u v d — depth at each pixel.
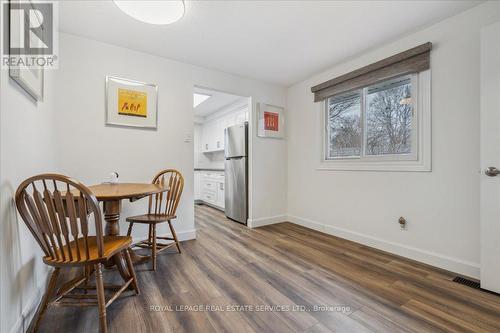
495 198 1.61
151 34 2.20
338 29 2.13
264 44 2.39
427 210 2.10
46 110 1.78
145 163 2.54
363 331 1.24
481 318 1.34
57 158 2.11
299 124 3.52
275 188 3.63
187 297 1.55
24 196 1.10
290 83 3.57
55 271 1.26
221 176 4.71
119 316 1.35
